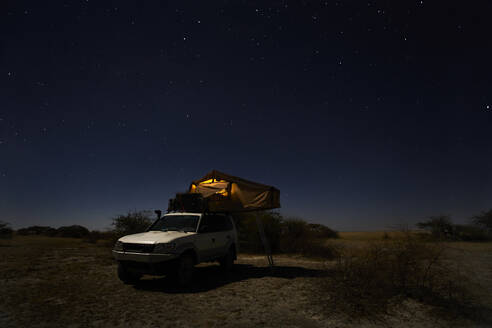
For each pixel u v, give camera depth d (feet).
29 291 21.45
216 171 32.37
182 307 18.10
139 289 22.65
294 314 16.80
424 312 16.79
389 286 19.61
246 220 54.60
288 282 25.49
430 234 20.86
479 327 14.79
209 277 27.99
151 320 15.69
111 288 22.86
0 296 19.90
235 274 29.66
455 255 37.01
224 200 30.42
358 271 19.60
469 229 72.02
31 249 48.34
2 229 68.59
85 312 16.89
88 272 29.45
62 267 31.83
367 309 16.93
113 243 43.47
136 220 43.06
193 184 33.58
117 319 15.79
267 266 35.27
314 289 22.24
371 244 22.04
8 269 29.58
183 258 23.79
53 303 18.57
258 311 17.33
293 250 49.93
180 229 27.09
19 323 14.96
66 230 86.53
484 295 19.97
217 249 28.73
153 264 22.27
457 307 17.52
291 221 53.36
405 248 20.02
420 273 20.26
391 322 15.40
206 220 28.89
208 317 16.28
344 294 18.63
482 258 36.58
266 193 29.81
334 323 15.34
